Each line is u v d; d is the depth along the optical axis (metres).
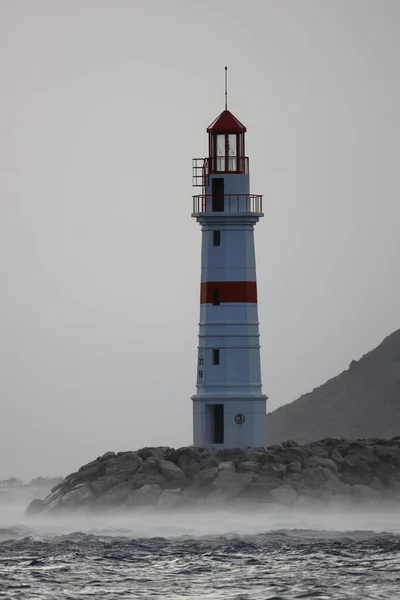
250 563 194.62
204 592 174.62
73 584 180.00
